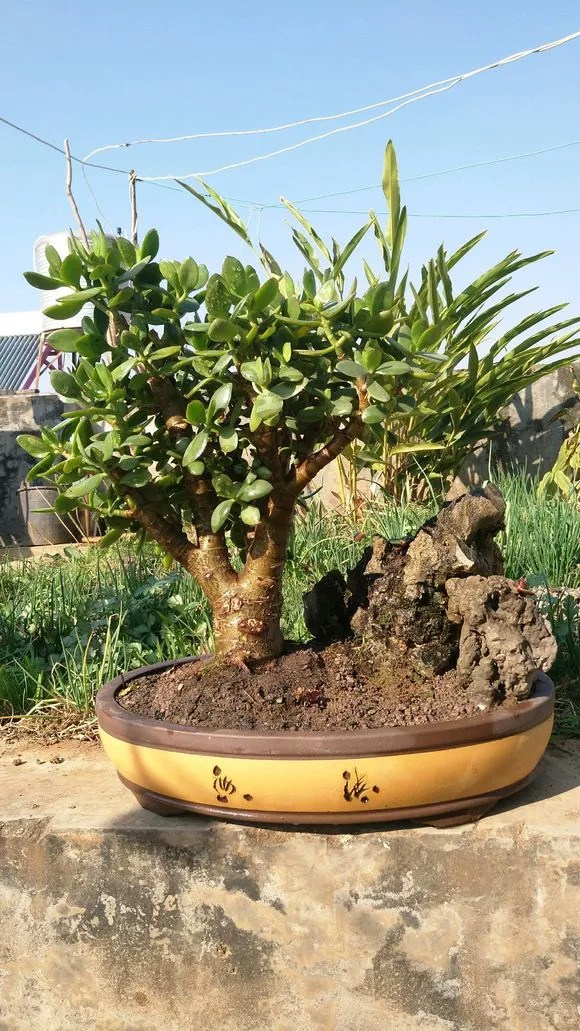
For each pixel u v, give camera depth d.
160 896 1.90
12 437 7.65
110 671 3.13
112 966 1.93
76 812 2.04
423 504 5.19
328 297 2.02
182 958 1.89
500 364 5.01
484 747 1.75
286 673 2.03
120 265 1.99
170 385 2.07
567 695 2.73
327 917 1.83
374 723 1.82
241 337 1.83
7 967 1.98
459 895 1.81
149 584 3.79
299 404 2.05
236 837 1.86
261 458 2.01
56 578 4.43
